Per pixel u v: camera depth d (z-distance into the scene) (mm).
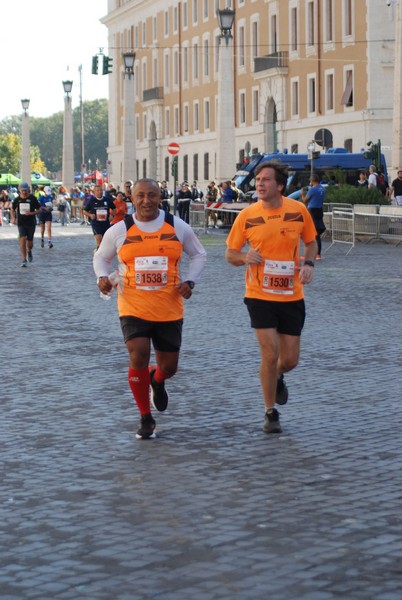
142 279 9844
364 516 7359
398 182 42594
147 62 112375
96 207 33875
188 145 102562
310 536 6922
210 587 6023
